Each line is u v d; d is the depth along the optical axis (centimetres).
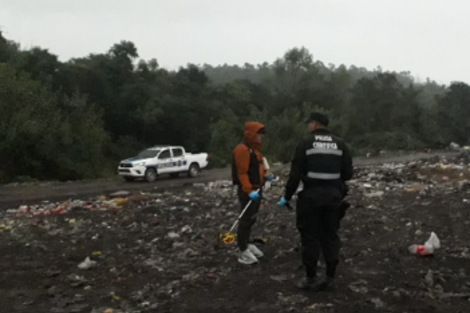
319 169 500
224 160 4128
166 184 2086
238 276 577
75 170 2939
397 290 505
